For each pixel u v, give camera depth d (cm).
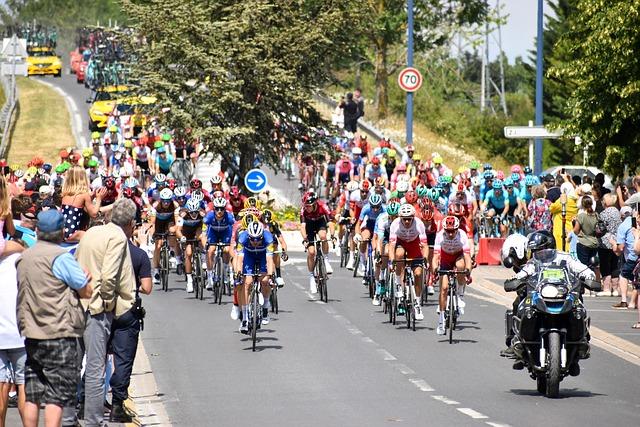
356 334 4666
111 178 6069
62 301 2489
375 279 5434
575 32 6869
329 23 9300
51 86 18562
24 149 13388
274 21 9388
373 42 15112
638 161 6806
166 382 3678
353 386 3581
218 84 8962
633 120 6675
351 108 11438
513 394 3450
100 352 2794
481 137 15712
